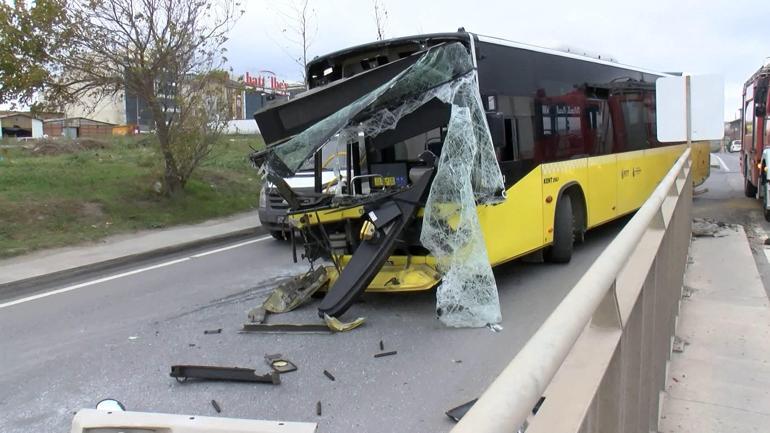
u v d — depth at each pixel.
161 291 8.37
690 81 8.50
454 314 6.12
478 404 1.18
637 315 2.57
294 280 7.08
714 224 10.34
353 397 4.59
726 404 3.87
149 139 15.93
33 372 5.44
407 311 6.63
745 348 4.81
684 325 5.38
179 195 15.08
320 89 6.39
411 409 4.36
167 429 2.21
